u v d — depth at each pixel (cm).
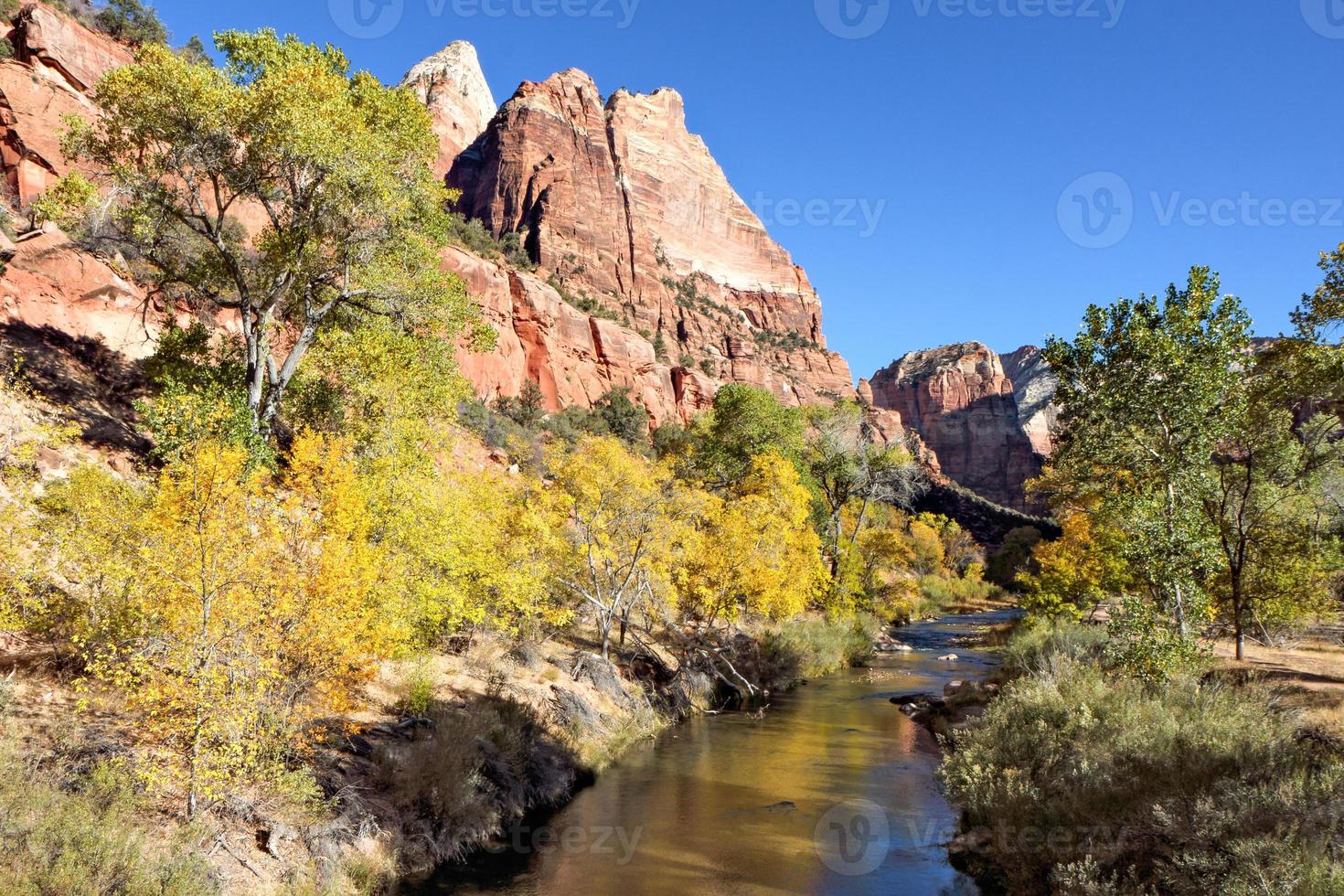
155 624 864
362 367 1855
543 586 2000
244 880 784
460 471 2253
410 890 951
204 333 2073
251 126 1802
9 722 815
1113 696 1258
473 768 1177
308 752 965
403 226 2134
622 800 1366
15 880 607
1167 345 1527
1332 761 827
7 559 924
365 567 1000
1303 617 2061
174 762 846
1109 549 2217
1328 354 1380
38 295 2089
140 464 1678
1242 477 1819
